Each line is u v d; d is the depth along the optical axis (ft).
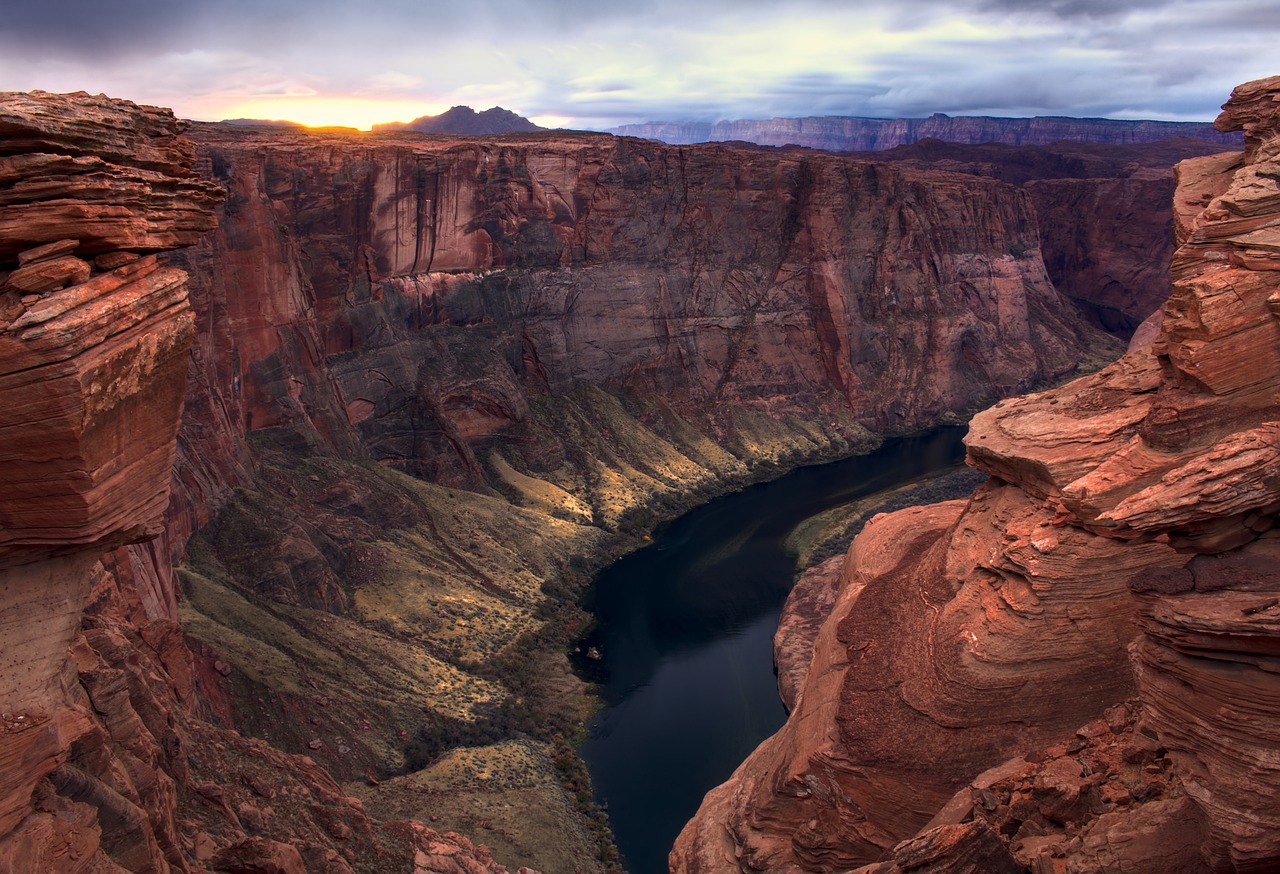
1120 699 116.67
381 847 125.80
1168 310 108.06
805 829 130.93
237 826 101.40
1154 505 75.25
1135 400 139.85
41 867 59.93
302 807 120.26
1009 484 149.18
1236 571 73.10
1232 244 104.83
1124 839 72.43
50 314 53.26
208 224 71.72
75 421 54.65
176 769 101.19
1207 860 67.82
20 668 61.87
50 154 55.72
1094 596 120.67
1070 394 153.17
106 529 60.80
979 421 157.69
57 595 63.31
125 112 63.67
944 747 124.26
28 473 55.77
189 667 145.38
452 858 136.46
